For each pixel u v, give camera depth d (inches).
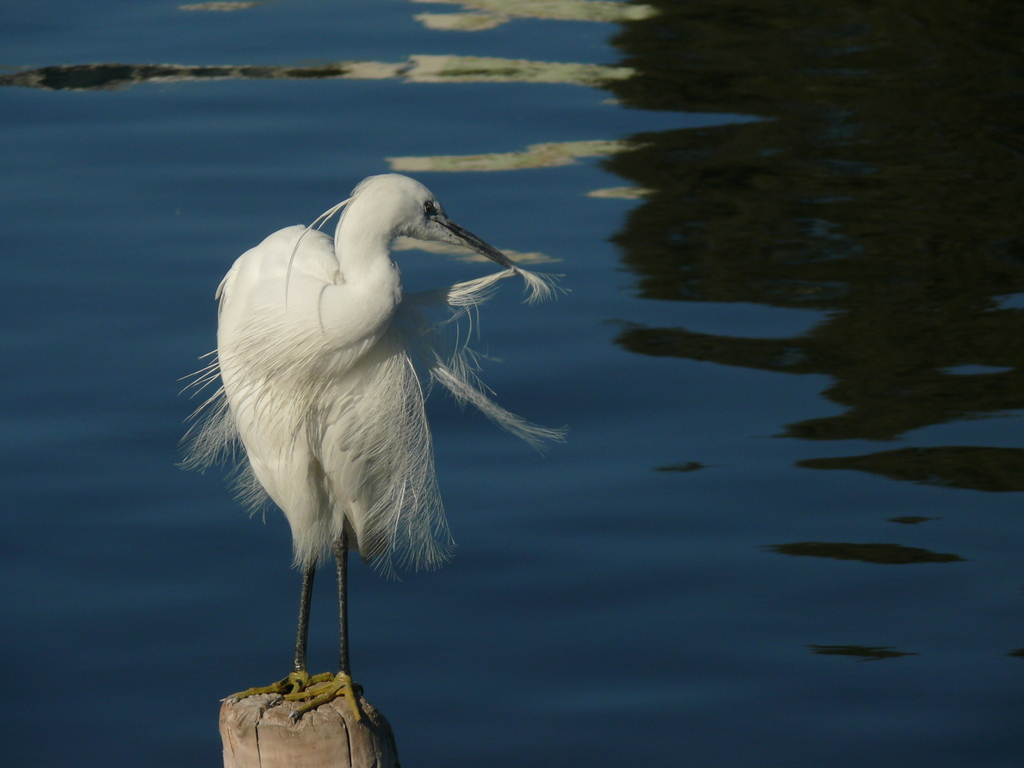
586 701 391.9
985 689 393.7
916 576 441.1
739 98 851.4
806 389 554.9
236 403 330.3
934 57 926.4
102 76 861.8
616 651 411.2
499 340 588.1
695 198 722.8
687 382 557.6
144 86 847.7
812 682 397.7
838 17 997.8
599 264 651.5
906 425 529.3
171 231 658.2
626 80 870.4
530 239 668.1
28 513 466.9
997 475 493.7
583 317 608.4
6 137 767.1
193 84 851.4
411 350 330.0
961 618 423.2
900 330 603.2
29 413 521.3
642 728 381.1
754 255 668.7
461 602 434.0
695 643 413.7
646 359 574.6
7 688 392.2
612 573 443.8
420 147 760.3
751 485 490.3
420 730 380.2
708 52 928.9
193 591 436.8
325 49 913.5
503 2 1012.5
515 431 465.4
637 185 729.6
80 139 765.9
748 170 756.6
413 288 608.4
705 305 621.9
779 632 418.0
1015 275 650.8
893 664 403.5
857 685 395.9
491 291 422.6
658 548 455.8
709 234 685.9
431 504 375.2
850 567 446.0
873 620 422.9
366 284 299.9
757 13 1003.3
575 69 888.9
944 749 371.9
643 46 932.0
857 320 608.7
